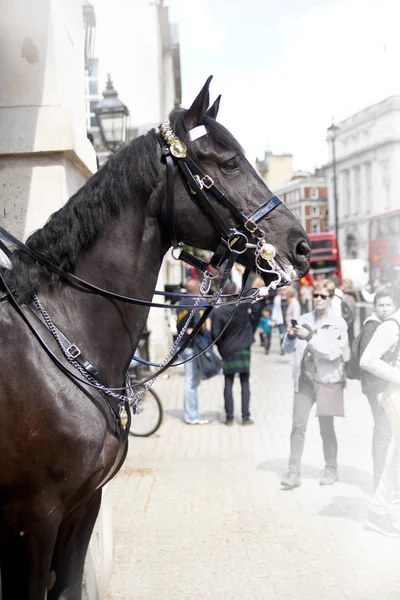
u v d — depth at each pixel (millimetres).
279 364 14508
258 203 2641
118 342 2613
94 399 2484
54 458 2383
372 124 53062
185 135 2609
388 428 5277
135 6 14211
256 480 6203
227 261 2707
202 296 2756
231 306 8516
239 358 8594
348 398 10266
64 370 2441
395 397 4934
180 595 3893
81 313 2557
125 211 2596
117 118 9172
